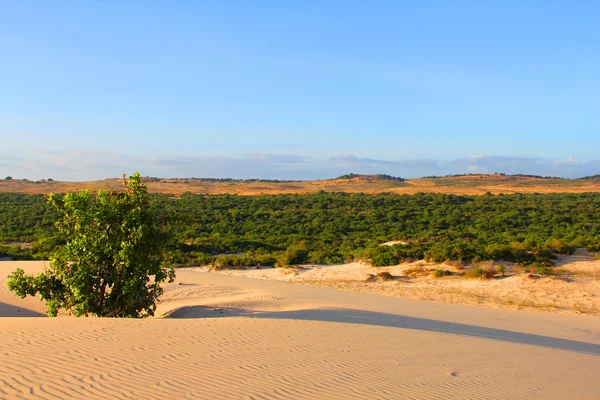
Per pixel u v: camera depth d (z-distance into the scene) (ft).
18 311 53.83
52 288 44.42
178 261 115.14
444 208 222.28
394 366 27.35
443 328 45.11
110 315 44.06
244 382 21.99
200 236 159.94
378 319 47.98
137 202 44.42
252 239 156.15
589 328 52.47
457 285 81.00
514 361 31.96
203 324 35.09
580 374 30.27
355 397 21.42
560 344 41.81
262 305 56.49
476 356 32.22
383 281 87.61
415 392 22.97
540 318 57.06
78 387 19.62
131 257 41.78
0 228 169.68
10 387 18.97
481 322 51.19
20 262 86.43
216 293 67.97
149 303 45.98
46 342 26.40
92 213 41.96
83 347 25.82
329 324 38.96
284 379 22.95
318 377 23.77
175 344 28.07
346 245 138.82
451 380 25.63
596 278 78.64
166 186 445.78
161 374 22.12
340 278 92.99
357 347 31.35
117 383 20.45
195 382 21.39
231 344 29.19
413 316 51.85
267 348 28.84
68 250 42.27
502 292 75.05
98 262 43.19
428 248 104.01
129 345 27.02
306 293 68.69
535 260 89.35
